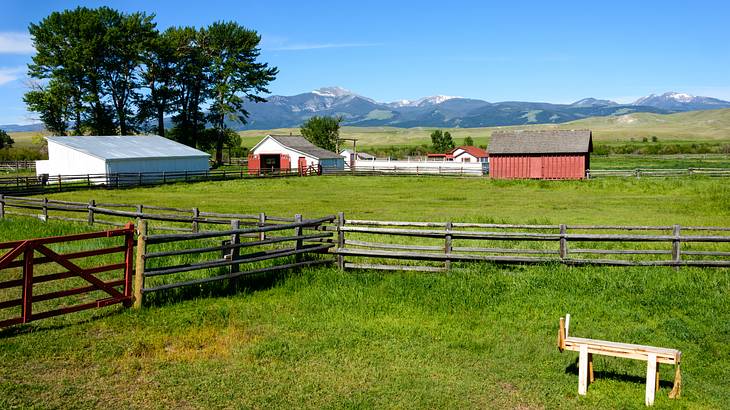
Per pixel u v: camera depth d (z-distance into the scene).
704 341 9.89
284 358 9.23
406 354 9.45
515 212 29.56
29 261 9.84
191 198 38.22
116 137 59.31
